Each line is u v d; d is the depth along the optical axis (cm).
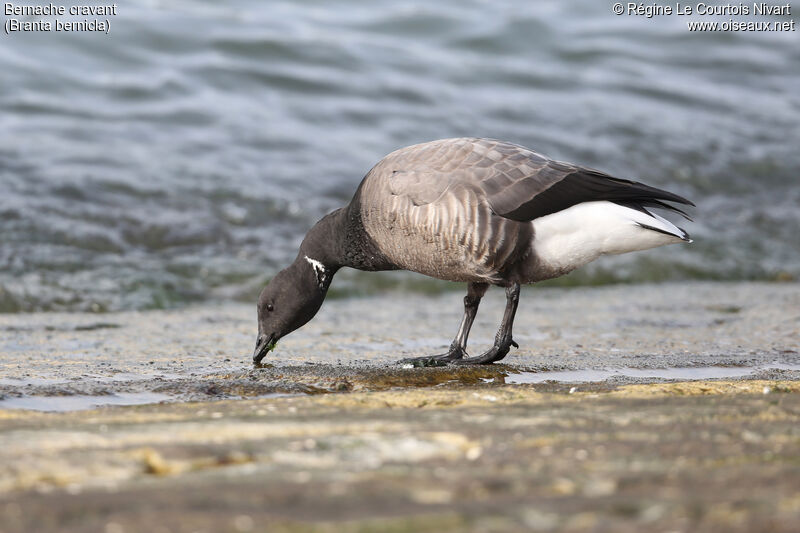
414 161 1050
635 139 2409
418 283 1764
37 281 1560
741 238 2066
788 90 2861
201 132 2177
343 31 2834
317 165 2100
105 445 561
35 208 1752
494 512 418
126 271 1638
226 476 487
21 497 452
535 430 594
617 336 1284
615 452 531
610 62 2888
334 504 432
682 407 690
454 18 2958
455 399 781
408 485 464
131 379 941
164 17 2656
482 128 2350
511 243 1021
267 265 1731
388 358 1119
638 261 1920
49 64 2370
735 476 479
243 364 1060
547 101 2561
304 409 724
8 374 953
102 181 1884
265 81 2458
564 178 1035
